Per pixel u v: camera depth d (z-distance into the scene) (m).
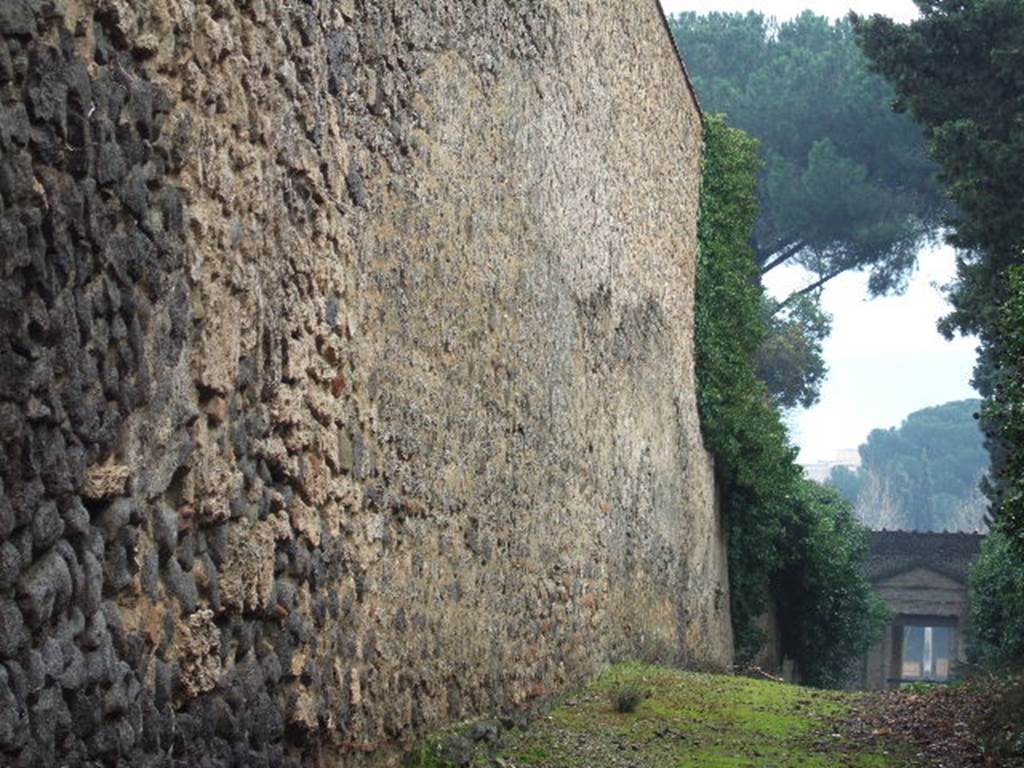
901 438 114.62
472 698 10.15
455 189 9.77
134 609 5.45
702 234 21.23
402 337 8.68
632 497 16.22
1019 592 18.84
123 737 5.28
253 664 6.55
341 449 7.68
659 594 17.77
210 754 6.06
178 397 5.77
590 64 13.98
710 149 21.86
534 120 11.84
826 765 10.47
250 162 6.45
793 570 28.20
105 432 5.17
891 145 46.91
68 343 4.89
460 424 9.88
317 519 7.31
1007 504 12.57
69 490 4.93
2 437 4.54
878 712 13.38
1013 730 11.12
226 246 6.21
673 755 10.60
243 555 6.39
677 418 19.22
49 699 4.77
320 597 7.35
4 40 4.50
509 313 11.15
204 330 6.00
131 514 5.38
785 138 48.22
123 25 5.25
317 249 7.29
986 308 21.89
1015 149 21.84
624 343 15.77
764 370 52.12
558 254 12.70
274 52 6.75
